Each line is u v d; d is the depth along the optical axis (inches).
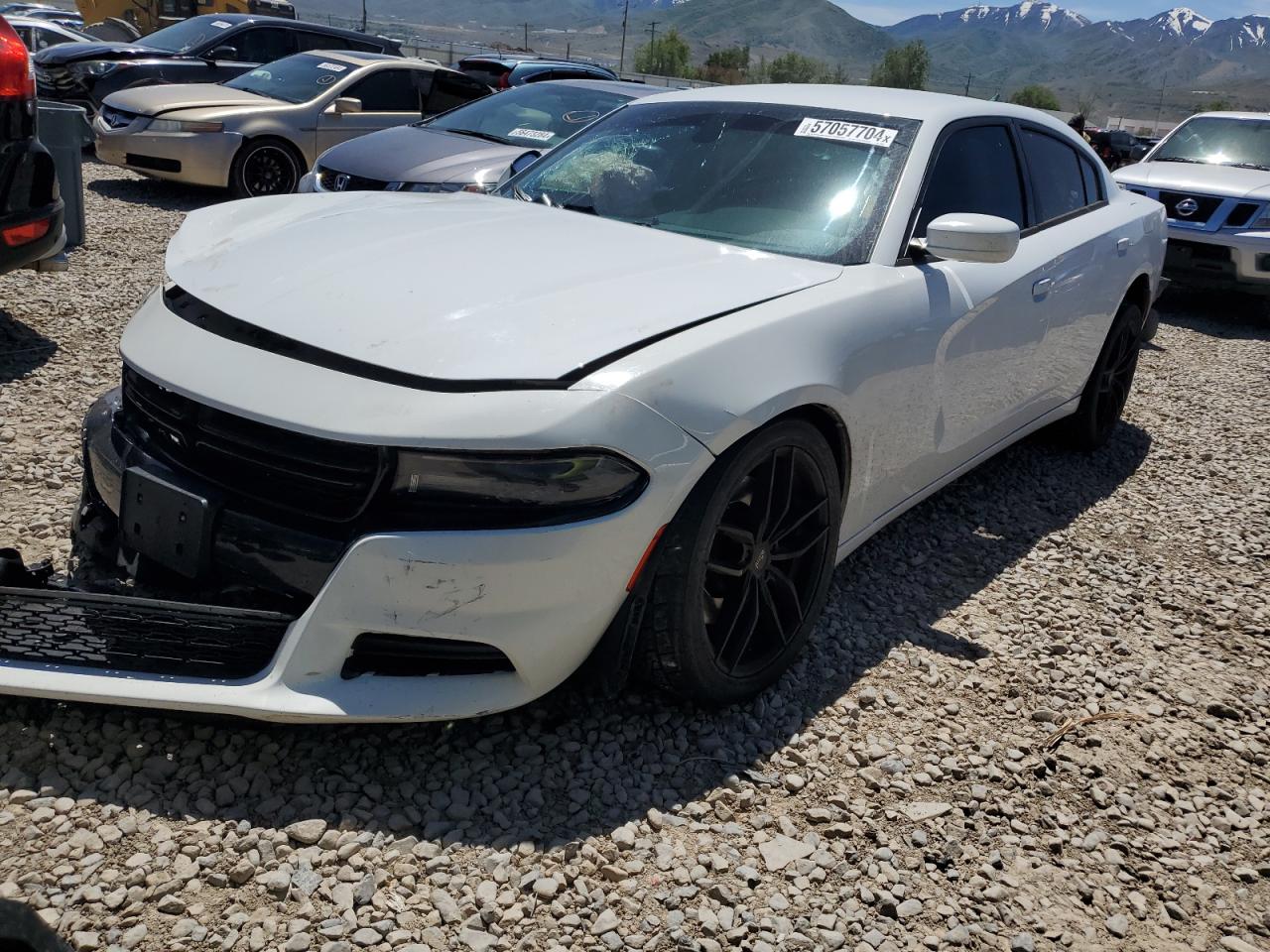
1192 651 132.6
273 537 86.1
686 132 140.6
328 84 397.4
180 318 97.6
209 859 79.7
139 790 85.4
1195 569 157.4
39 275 248.7
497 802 89.0
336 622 83.3
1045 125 168.7
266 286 97.3
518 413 81.7
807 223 123.7
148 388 95.7
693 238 119.6
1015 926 83.8
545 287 97.5
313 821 83.7
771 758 99.7
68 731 91.3
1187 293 403.9
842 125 136.3
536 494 82.4
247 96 393.4
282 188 389.4
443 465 81.4
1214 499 187.2
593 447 83.0
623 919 79.0
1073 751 107.8
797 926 80.3
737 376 93.3
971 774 101.5
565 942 76.2
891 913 83.1
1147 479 193.9
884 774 99.9
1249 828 99.3
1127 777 104.7
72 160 237.5
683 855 86.0
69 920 72.8
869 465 116.2
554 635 86.6
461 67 445.7
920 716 110.2
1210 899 89.6
